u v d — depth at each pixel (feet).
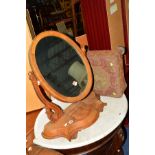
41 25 2.92
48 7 2.98
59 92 2.47
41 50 2.40
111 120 2.64
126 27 4.43
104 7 3.43
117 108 2.85
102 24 3.56
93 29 3.61
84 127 2.53
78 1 3.34
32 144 2.77
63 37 2.62
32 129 2.92
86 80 2.71
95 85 3.10
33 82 2.38
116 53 2.93
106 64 2.89
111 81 2.95
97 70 2.99
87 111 2.62
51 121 2.60
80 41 3.58
